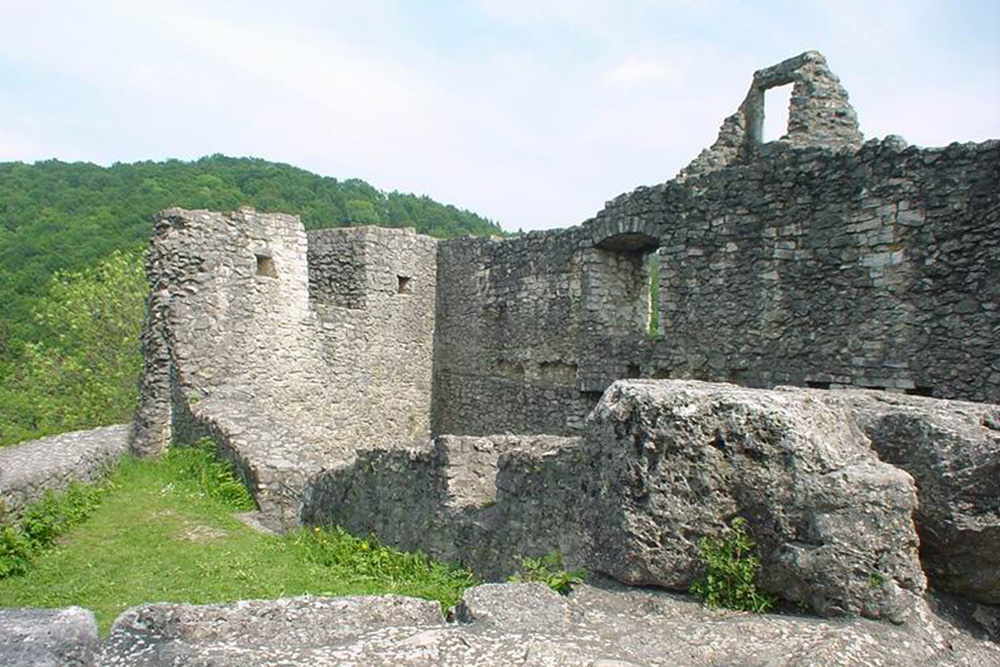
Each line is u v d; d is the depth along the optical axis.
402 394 14.62
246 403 10.77
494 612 2.80
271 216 11.96
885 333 6.81
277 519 8.23
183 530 7.42
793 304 7.63
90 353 21.52
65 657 2.24
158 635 2.58
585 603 2.98
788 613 2.90
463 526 5.99
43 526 6.74
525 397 12.79
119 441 10.45
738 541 2.98
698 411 3.07
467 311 14.42
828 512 2.84
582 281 11.23
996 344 6.07
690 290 8.78
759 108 10.48
